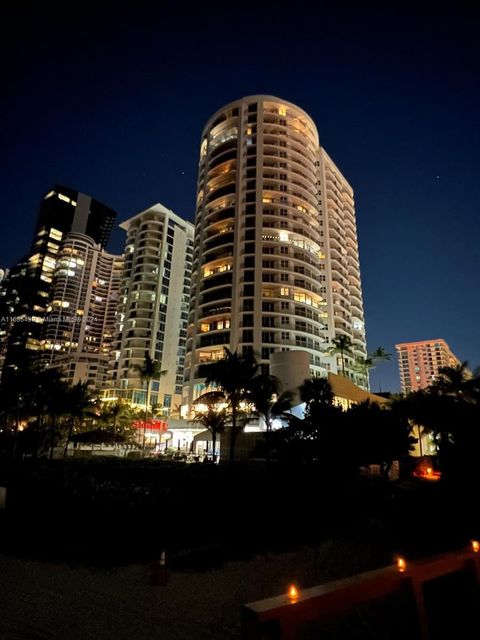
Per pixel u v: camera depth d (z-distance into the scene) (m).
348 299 106.69
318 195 108.06
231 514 17.05
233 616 7.84
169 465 32.09
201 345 79.81
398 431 26.27
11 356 52.25
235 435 35.69
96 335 184.12
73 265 188.88
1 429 53.62
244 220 86.19
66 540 13.91
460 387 44.72
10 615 7.71
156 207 131.25
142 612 8.03
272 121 97.44
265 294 80.50
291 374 47.62
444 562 4.93
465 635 4.95
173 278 127.81
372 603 6.75
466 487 15.13
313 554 12.62
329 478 21.81
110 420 67.25
